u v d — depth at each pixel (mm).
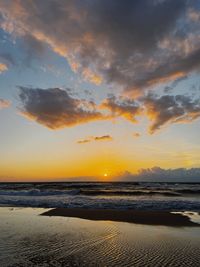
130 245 7809
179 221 12016
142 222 11734
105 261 6332
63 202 19688
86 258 6562
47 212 14703
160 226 10852
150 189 42656
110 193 31625
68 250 7258
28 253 6961
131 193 31828
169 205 17672
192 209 16219
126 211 15062
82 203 18891
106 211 15047
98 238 8617
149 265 6051
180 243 8047
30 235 8992
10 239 8461
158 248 7461
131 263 6195
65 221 11930
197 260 6395
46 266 5961
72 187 50062
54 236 8891
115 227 10609
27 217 12977
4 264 6109
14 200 21250
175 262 6250
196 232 9703
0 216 13359
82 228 10281
